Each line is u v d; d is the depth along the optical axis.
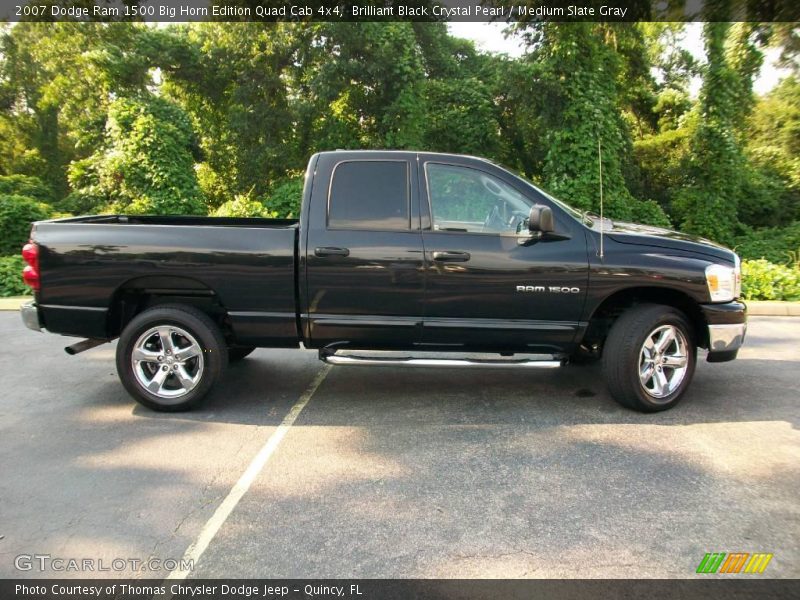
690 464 3.77
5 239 11.86
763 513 3.19
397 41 14.94
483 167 4.68
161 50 16.03
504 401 4.95
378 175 4.65
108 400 5.06
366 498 3.39
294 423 4.52
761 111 18.50
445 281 4.54
